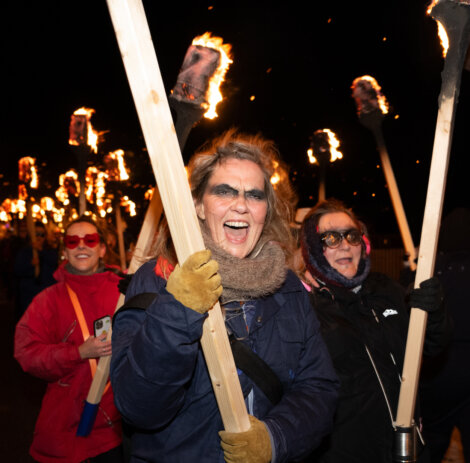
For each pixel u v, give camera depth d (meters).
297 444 1.66
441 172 2.08
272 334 1.84
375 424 2.45
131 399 1.50
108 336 2.85
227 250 1.87
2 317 13.24
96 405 2.69
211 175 1.89
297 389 1.84
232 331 1.77
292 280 2.00
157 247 1.86
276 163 2.16
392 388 2.53
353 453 2.40
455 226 3.50
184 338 1.41
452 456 4.34
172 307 1.39
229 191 1.85
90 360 2.87
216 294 1.39
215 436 1.66
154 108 1.30
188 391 1.67
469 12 1.89
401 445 2.20
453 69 1.98
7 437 5.21
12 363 8.29
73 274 3.23
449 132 2.04
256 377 1.73
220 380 1.48
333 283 2.71
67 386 2.85
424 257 2.17
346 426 2.43
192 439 1.66
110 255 3.61
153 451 1.67
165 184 1.33
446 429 3.46
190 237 1.35
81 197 3.34
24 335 2.95
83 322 3.01
